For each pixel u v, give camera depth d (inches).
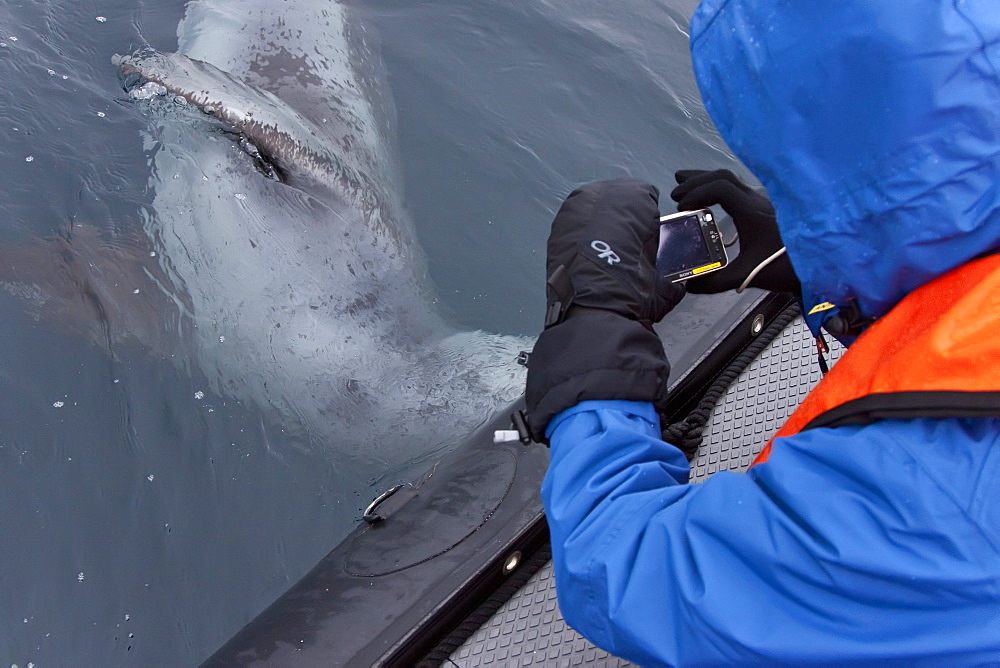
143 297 117.8
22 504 98.9
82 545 98.1
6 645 90.0
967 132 34.2
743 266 61.6
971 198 34.8
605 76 178.9
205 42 150.9
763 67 39.2
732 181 60.5
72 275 116.3
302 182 131.2
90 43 145.2
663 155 166.2
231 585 99.8
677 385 86.7
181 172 126.6
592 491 46.0
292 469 115.1
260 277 126.4
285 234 129.3
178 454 108.8
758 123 40.6
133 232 121.4
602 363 49.9
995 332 34.2
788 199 41.4
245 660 72.4
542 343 53.0
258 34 155.4
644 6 198.2
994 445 34.4
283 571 102.9
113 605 94.8
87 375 110.0
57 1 150.6
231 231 125.7
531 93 172.1
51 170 124.0
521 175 157.6
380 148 153.0
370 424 128.2
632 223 56.4
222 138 128.0
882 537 35.2
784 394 88.2
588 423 49.6
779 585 38.1
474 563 74.3
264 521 107.4
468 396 132.5
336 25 166.9
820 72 37.1
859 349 40.5
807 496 37.6
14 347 108.8
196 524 103.8
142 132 130.2
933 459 34.9
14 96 131.5
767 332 94.3
